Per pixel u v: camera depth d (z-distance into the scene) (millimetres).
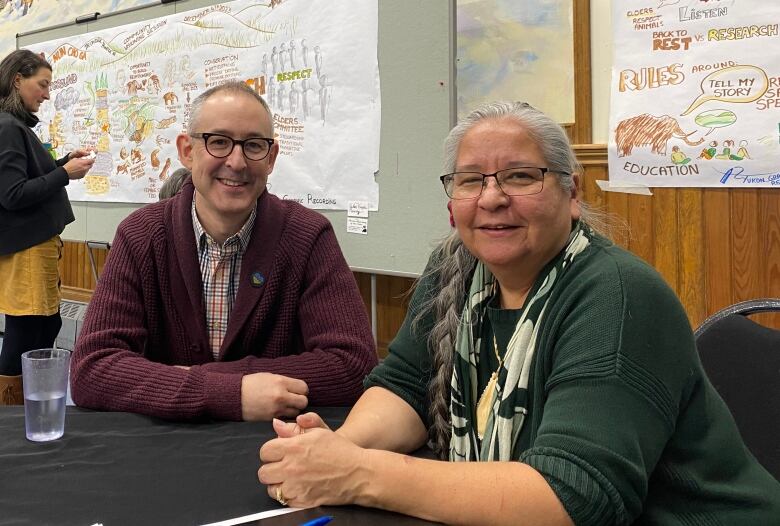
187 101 2836
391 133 2109
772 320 1732
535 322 784
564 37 1993
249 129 1223
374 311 2262
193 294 1275
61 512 666
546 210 786
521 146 785
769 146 1636
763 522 711
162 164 2984
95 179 3334
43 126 3654
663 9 1765
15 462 810
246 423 987
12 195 2332
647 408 647
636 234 1869
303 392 1046
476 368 878
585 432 625
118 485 738
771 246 1661
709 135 1720
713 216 1740
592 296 721
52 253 2600
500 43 2121
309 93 2338
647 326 682
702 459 717
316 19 2295
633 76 1832
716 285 1750
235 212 1235
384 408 942
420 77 2016
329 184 2303
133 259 1267
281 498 686
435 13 1959
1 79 2406
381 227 2164
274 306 1305
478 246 825
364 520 640
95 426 967
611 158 1888
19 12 4316
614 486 601
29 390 894
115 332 1170
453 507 625
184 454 843
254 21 2514
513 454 777
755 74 1641
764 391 854
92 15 3275
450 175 846
